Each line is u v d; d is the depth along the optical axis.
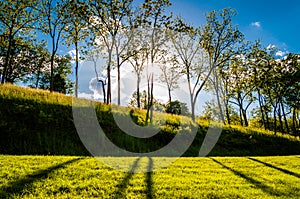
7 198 5.54
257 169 11.34
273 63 30.72
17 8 25.92
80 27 25.86
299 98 31.28
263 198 6.95
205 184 7.79
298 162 14.14
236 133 23.19
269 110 36.56
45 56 43.00
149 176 8.14
